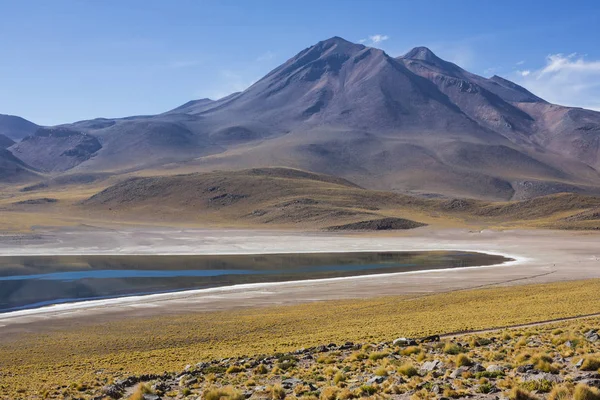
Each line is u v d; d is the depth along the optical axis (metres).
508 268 88.06
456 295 58.12
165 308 54.31
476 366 19.55
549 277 75.56
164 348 36.59
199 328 43.28
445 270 85.69
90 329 44.19
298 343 34.03
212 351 33.62
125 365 30.33
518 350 23.23
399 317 44.66
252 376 23.08
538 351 22.59
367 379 19.91
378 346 28.42
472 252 117.94
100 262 97.38
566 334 26.91
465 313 44.53
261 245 128.38
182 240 136.88
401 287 66.81
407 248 126.06
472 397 15.90
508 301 51.62
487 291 60.75
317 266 93.19
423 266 93.19
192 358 31.31
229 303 56.84
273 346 33.94
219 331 41.69
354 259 104.38
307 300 58.19
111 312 52.31
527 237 146.88
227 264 95.62
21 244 121.44
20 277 79.00
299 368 24.22
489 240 142.00
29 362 33.56
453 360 21.62
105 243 127.38
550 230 159.00
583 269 85.75
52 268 89.06
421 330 35.84
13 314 51.94
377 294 61.56
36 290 67.56
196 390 21.02
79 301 59.84
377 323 41.75
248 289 66.81
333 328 40.78
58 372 29.47
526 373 18.00
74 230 155.62
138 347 37.12
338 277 79.06
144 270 87.00
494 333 31.23
